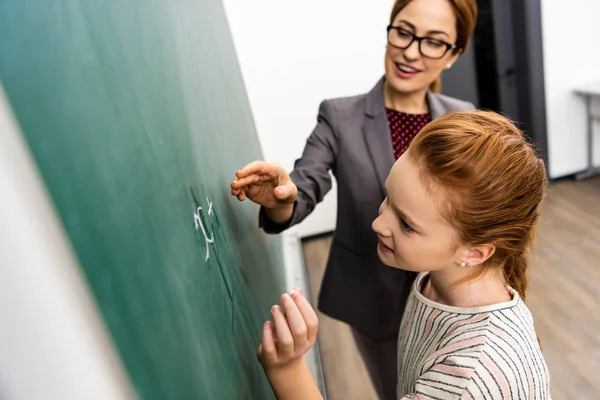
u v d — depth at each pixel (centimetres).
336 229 117
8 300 20
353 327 119
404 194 55
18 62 24
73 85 29
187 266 44
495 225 53
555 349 172
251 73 236
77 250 24
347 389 173
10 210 19
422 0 95
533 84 269
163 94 51
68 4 32
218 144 82
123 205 32
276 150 271
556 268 219
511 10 258
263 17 238
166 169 45
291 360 54
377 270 109
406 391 69
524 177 53
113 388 24
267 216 88
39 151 23
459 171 50
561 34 264
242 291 72
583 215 262
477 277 59
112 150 32
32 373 21
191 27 86
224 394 47
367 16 244
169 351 34
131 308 29
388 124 108
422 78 102
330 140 108
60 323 21
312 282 246
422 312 64
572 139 292
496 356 50
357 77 257
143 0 54
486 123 54
